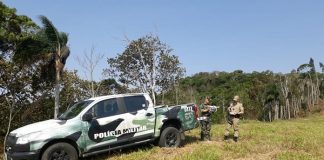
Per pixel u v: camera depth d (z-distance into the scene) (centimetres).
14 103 2019
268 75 9800
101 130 1166
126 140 1211
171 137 1322
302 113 9469
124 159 1160
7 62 2005
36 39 2081
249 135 1642
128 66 3325
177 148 1294
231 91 7562
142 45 3284
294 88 9369
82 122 1141
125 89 3388
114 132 1189
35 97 2217
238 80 10306
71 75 2686
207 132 1479
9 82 2009
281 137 1625
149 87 3319
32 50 2078
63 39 2147
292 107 9225
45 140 1069
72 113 1188
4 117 2125
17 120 2173
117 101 1229
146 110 1270
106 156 1242
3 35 1997
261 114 7369
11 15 2173
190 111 1381
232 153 1250
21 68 2058
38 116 2312
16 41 2039
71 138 1109
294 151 1318
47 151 1070
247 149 1317
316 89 10931
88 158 1227
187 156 1161
